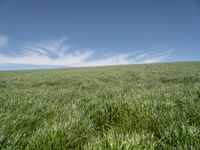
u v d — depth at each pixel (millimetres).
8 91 5980
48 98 4574
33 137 1924
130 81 9594
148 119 2471
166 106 2986
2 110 3117
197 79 7930
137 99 3535
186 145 1670
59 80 11336
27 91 5941
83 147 1920
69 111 3080
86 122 2457
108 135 1940
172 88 5336
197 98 3451
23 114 2781
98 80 10820
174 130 1969
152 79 9898
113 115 2908
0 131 1975
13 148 1741
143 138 1854
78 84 8891
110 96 4742
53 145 1791
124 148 1606
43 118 2773
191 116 2482
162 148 1796
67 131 2080
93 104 3693
